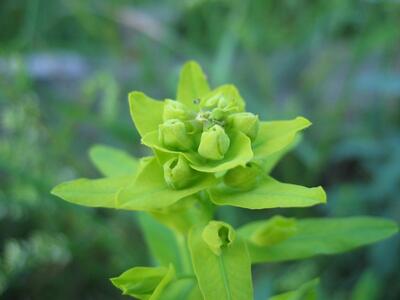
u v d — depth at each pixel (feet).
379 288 0.47
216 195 0.27
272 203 0.26
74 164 0.56
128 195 0.26
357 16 0.61
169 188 0.26
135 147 0.59
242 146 0.26
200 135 0.27
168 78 0.62
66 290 0.53
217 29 0.68
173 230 0.33
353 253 0.51
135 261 0.50
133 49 0.77
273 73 0.68
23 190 0.50
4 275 0.49
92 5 0.66
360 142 0.57
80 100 0.65
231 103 0.28
